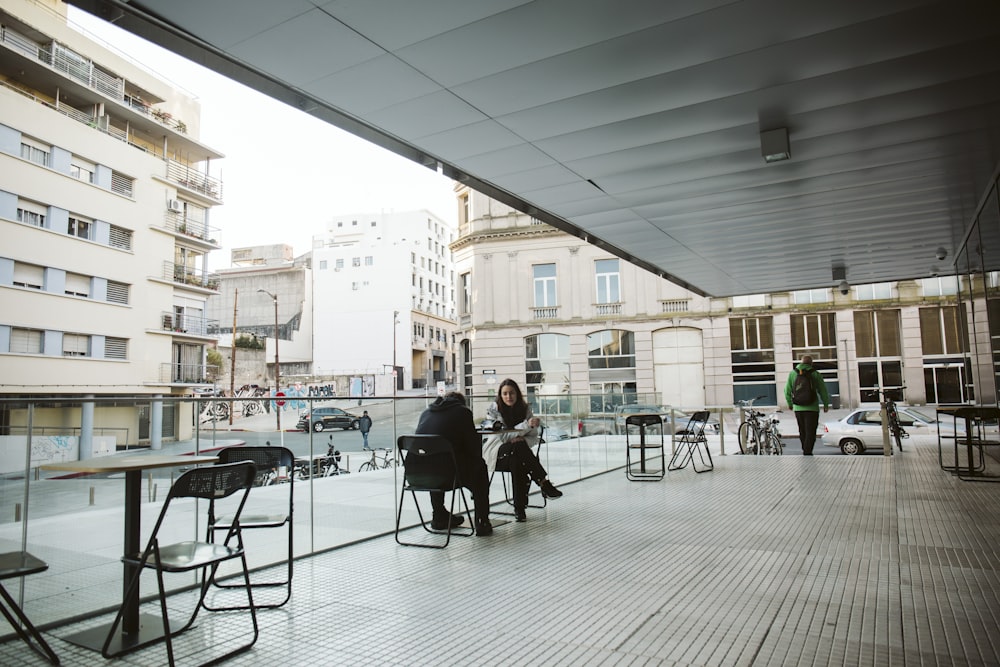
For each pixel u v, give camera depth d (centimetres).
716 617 371
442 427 614
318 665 316
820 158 744
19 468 369
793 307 3444
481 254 3806
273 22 445
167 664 323
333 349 8712
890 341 3391
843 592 410
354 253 8900
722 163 755
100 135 3362
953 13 459
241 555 348
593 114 615
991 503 705
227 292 9000
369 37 466
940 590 409
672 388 3528
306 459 545
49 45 3291
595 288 3650
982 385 1012
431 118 615
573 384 3622
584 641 339
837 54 515
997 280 866
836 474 972
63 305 3122
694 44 493
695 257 1260
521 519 685
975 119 644
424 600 415
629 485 928
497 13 443
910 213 970
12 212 2902
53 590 384
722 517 666
